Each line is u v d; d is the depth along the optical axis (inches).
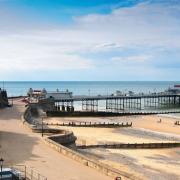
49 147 1830.7
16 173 1185.4
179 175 2012.8
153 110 6200.8
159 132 3540.8
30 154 1669.5
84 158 1498.5
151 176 1953.7
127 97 6378.0
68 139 2129.7
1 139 2032.5
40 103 4564.5
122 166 2121.1
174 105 7135.8
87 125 3644.2
